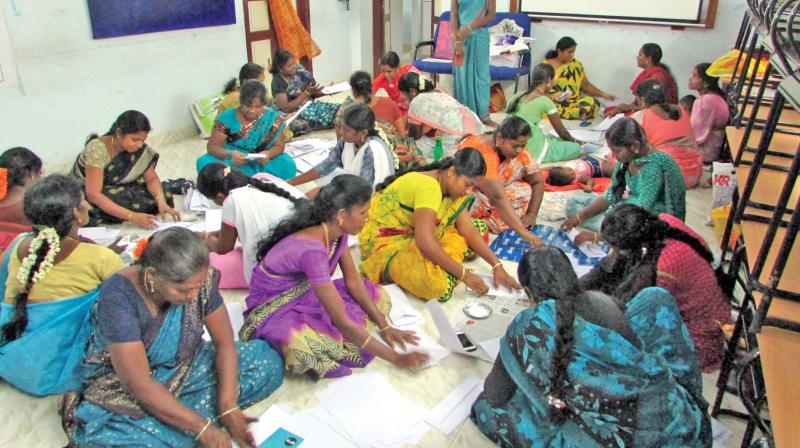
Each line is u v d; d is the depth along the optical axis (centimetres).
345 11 760
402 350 246
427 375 245
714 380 240
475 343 257
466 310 279
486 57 575
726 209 339
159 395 188
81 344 233
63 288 225
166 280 174
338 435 210
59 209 216
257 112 412
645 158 309
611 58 662
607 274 245
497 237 361
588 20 654
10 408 231
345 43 775
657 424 170
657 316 183
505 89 708
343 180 225
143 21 495
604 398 171
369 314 250
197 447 200
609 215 230
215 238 306
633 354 167
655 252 229
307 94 567
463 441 210
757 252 174
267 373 227
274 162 429
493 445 209
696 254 236
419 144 482
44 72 432
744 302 204
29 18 415
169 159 502
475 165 273
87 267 226
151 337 192
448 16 669
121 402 195
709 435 182
